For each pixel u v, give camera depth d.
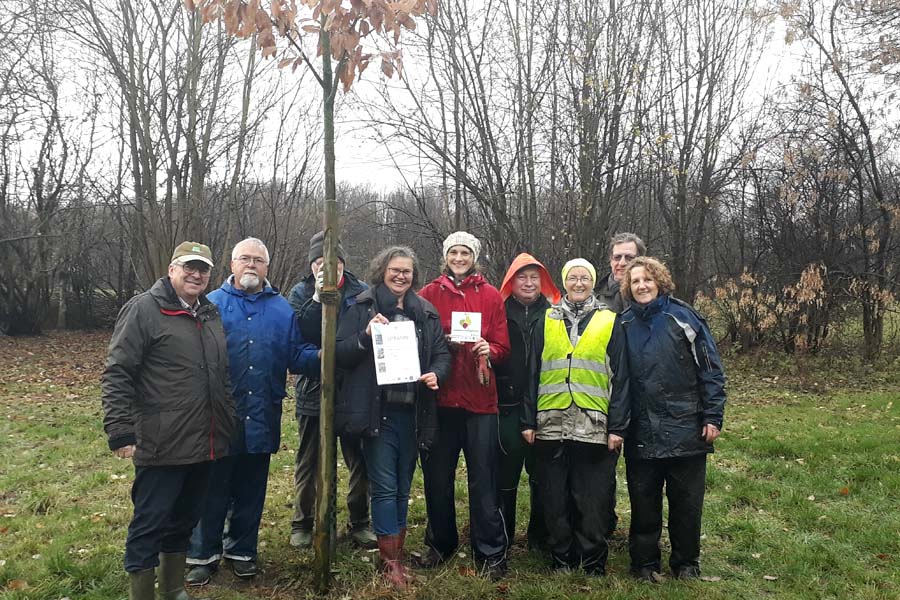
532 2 12.27
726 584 4.08
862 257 14.64
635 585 3.93
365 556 4.39
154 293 3.46
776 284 15.25
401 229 15.55
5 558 4.36
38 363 15.91
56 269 22.12
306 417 4.57
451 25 12.22
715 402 3.87
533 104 12.41
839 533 4.87
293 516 4.98
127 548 3.40
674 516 4.06
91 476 6.40
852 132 14.58
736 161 15.25
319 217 16.66
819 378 13.44
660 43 13.54
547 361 4.10
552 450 4.11
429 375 3.83
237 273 4.07
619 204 14.51
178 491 3.48
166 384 3.38
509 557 4.44
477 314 3.97
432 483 4.20
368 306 3.94
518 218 12.97
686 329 3.90
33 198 21.59
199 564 4.00
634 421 4.01
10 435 8.26
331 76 3.64
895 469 6.38
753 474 6.43
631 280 4.04
